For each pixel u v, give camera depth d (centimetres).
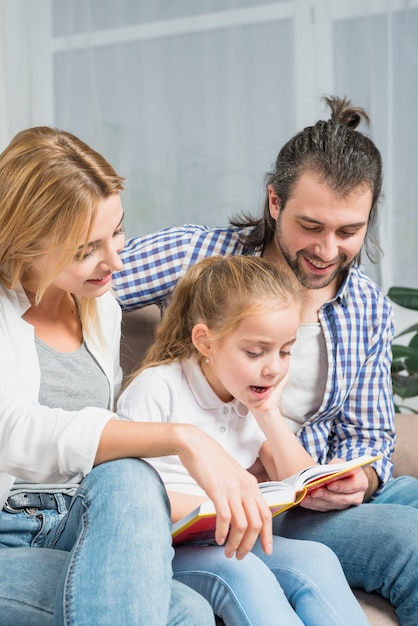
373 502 157
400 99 275
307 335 160
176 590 108
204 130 293
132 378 148
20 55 303
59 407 133
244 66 288
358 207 145
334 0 278
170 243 165
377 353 164
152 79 296
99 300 146
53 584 106
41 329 135
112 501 104
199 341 141
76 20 299
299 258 151
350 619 119
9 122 306
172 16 292
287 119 286
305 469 127
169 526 107
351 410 163
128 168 300
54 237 121
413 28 272
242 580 117
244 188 291
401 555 131
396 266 279
